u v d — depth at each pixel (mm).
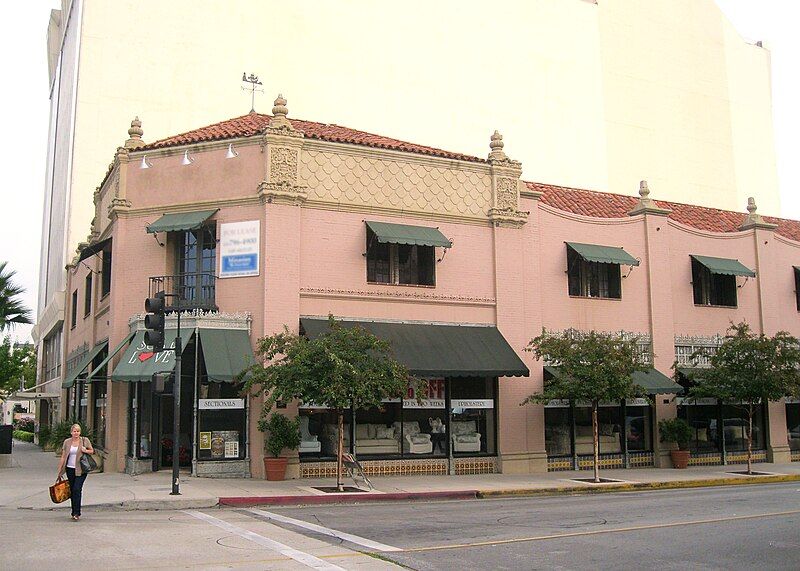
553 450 24891
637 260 26812
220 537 11953
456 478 21953
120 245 22594
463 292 23797
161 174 22578
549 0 53656
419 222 23406
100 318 27141
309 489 18406
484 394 23828
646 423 26953
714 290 29422
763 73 65125
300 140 21938
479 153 49188
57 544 11078
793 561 10359
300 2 44250
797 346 30250
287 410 20828
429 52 48188
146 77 40000
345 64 45156
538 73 52281
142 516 14516
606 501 17656
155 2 40594
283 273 21219
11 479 21375
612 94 55625
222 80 41438
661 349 27141
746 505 16578
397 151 23359
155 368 20391
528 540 11789
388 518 14406
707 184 59406
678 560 10352
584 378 21734
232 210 21781
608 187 54219
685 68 59875
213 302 21391
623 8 57250
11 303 34344
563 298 25688
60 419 39750
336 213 22375
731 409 28734
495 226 24469
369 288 22469
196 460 20312
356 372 18047
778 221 33375
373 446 22078
